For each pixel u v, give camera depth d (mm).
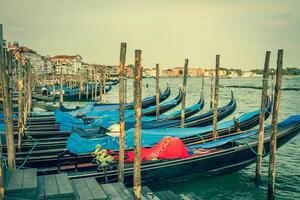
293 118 15492
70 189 7773
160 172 12320
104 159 10953
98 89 53594
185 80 18828
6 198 7180
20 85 14812
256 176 13312
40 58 109750
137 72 8828
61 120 18922
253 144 13906
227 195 12656
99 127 16719
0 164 6836
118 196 8492
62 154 12133
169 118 21609
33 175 8195
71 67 126250
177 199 9555
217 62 16344
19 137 13969
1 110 24953
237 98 61625
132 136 13609
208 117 19750
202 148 14445
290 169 15742
